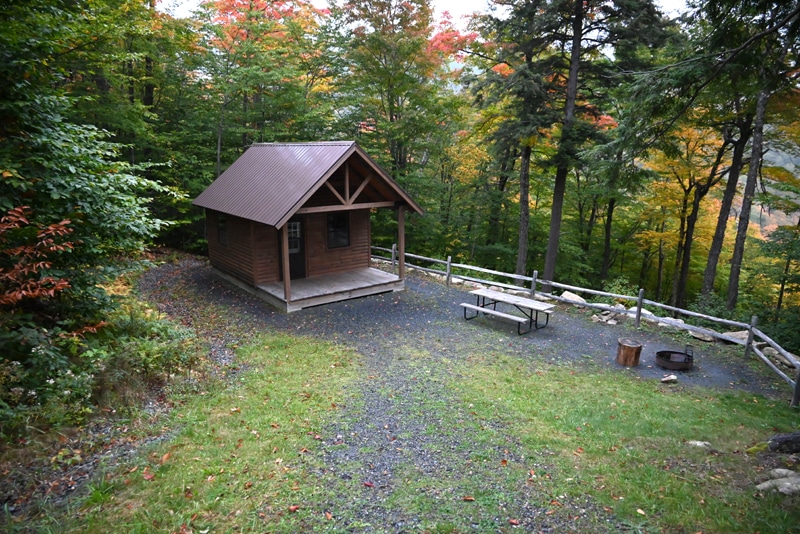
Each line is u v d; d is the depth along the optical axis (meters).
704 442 5.58
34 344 5.08
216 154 17.42
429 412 6.29
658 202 17.72
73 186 5.73
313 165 11.35
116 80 11.23
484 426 5.90
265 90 17.77
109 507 4.00
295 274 13.24
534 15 13.42
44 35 6.25
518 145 16.03
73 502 4.04
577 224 22.64
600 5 13.20
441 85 18.89
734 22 6.16
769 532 3.71
